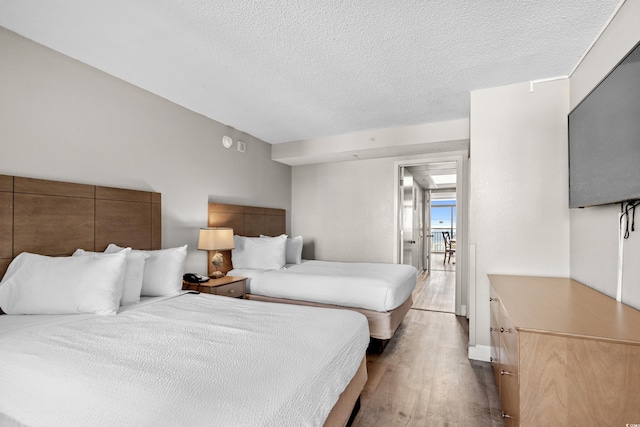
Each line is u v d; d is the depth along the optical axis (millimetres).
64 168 2260
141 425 872
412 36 2004
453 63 2344
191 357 1249
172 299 2244
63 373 1125
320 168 5176
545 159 2551
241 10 1757
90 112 2426
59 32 1986
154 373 1109
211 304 2102
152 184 2916
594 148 1822
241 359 1244
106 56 2285
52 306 1773
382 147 4070
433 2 1680
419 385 2277
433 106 3238
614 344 1173
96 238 2410
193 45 2129
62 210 2207
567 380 1226
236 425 866
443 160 4371
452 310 4297
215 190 3682
